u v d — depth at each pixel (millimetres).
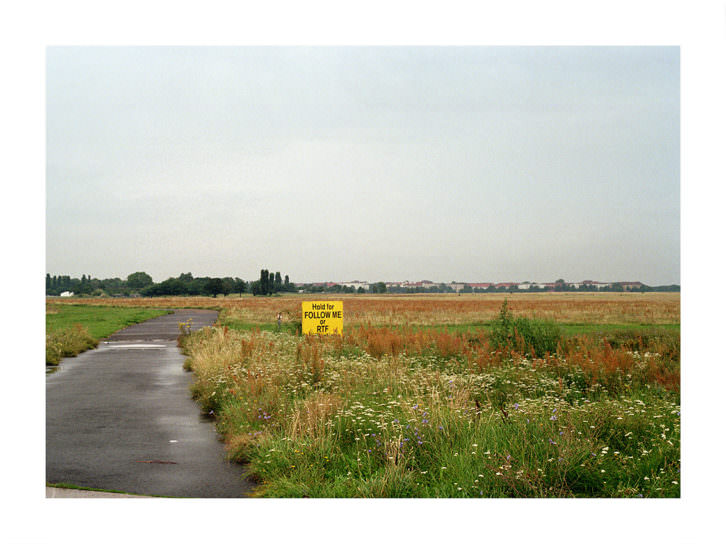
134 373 16844
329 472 7164
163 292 117500
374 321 35156
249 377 11641
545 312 41625
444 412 8172
